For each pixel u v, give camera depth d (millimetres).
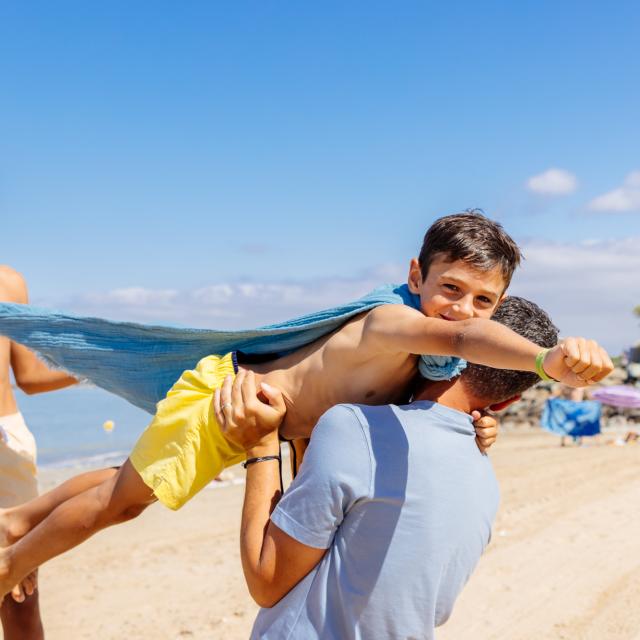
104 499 3023
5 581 3174
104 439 24578
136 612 6527
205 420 2883
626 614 5961
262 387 2832
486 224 2713
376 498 2484
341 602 2502
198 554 8391
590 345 2031
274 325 3016
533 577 6898
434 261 2689
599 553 7559
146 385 3445
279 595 2584
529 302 2803
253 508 2684
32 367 4191
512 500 10422
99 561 8133
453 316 2645
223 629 6039
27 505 3281
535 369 2113
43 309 3502
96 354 3467
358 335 2707
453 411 2676
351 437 2514
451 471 2586
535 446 18094
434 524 2527
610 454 15117
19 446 3980
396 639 2512
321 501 2477
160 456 2951
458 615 6039
